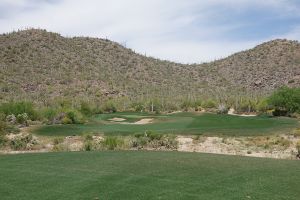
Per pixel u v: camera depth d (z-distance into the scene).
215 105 95.94
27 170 18.98
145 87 133.25
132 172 18.41
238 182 16.70
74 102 89.94
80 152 26.14
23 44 136.25
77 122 63.12
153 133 38.31
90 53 152.38
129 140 36.47
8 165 20.31
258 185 16.27
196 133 46.69
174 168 19.31
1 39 137.25
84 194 15.02
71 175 17.89
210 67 166.25
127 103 97.00
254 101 91.44
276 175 17.97
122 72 147.25
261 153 34.25
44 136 44.84
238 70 156.88
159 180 16.95
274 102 77.69
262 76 146.88
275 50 162.25
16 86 109.62
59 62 133.75
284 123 59.22
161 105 93.88
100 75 134.38
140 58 164.00
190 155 23.91
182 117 70.69
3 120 51.88
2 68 118.94
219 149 36.53
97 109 84.19
